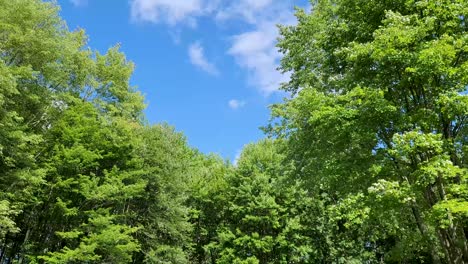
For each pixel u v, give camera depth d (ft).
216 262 106.11
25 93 66.85
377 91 34.14
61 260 63.62
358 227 82.23
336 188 45.47
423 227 39.52
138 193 86.33
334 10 53.52
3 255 77.46
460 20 35.53
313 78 57.31
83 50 88.12
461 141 36.94
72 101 79.46
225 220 120.78
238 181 114.01
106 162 84.23
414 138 30.48
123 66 94.79
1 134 57.93
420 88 37.01
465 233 37.50
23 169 62.80
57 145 71.20
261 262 105.40
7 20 64.39
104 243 69.41
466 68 31.81
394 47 33.63
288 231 99.91
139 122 99.19
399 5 38.81
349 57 36.88
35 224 75.41
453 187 30.14
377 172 36.32
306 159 53.21
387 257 59.77
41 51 67.92
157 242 91.04
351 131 35.37
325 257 99.40
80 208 76.84
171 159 96.12
